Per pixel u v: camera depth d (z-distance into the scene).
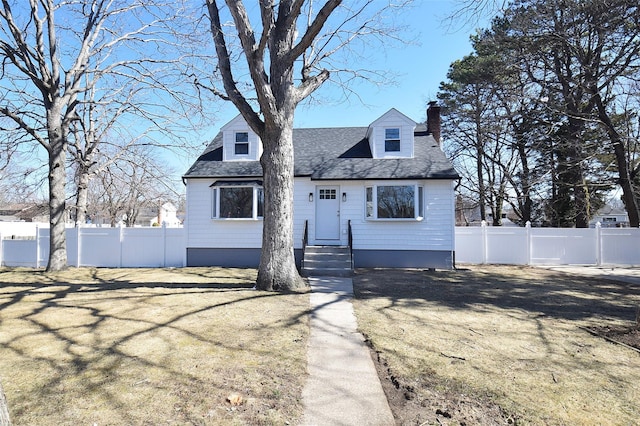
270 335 5.14
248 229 14.08
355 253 13.67
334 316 6.21
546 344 4.81
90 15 13.35
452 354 4.45
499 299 7.75
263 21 7.29
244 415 3.00
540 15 13.60
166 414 2.99
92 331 5.22
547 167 18.80
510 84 18.56
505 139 23.69
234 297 7.61
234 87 8.80
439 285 9.57
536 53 15.31
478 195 28.25
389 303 7.27
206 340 4.88
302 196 13.94
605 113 14.95
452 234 13.30
